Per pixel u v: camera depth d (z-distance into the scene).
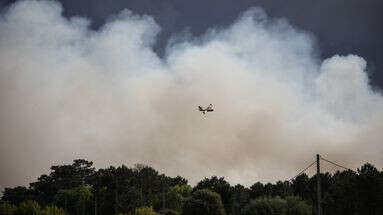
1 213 103.25
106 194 126.88
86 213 137.12
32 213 104.06
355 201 72.62
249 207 83.88
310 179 118.62
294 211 82.06
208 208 88.62
